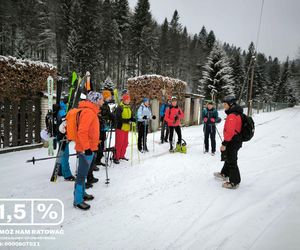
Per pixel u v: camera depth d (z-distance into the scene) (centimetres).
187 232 319
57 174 459
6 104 676
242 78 4094
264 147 920
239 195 447
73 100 468
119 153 632
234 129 459
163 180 514
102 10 4359
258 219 357
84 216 351
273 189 482
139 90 1292
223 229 329
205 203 409
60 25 3566
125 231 318
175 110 784
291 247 286
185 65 5706
